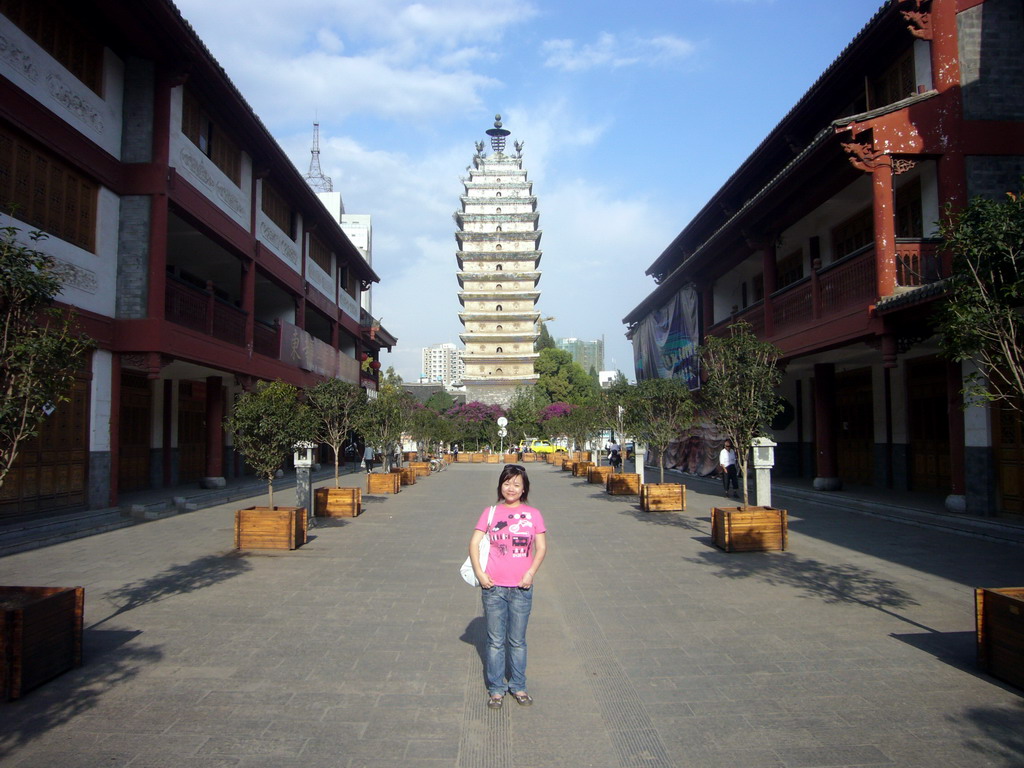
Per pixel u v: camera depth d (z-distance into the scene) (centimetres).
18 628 508
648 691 529
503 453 5128
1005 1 1407
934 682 538
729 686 536
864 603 775
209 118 1842
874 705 496
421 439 3562
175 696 516
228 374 2134
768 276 1956
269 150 2119
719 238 2155
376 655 611
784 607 764
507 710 495
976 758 418
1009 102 1392
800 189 1672
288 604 785
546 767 412
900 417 1833
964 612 734
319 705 501
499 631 506
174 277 1630
